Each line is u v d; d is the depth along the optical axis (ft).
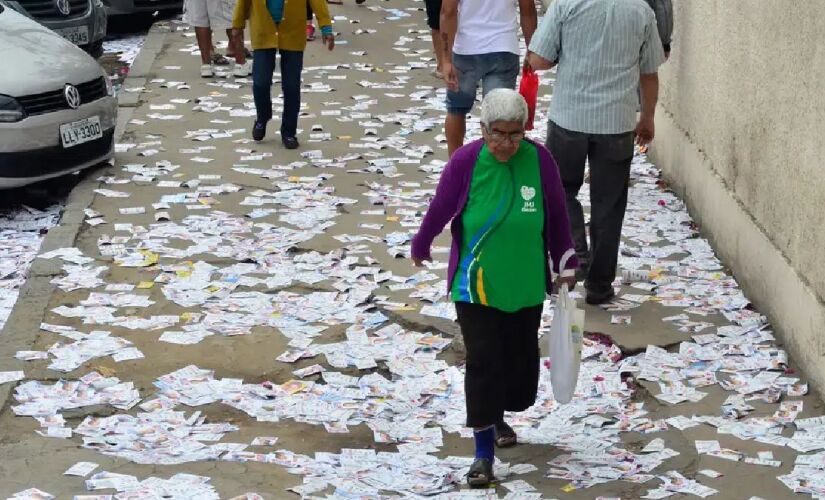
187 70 106.22
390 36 120.06
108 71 111.65
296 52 81.92
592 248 56.44
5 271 63.36
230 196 73.15
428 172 78.59
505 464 43.52
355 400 48.80
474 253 40.86
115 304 57.21
